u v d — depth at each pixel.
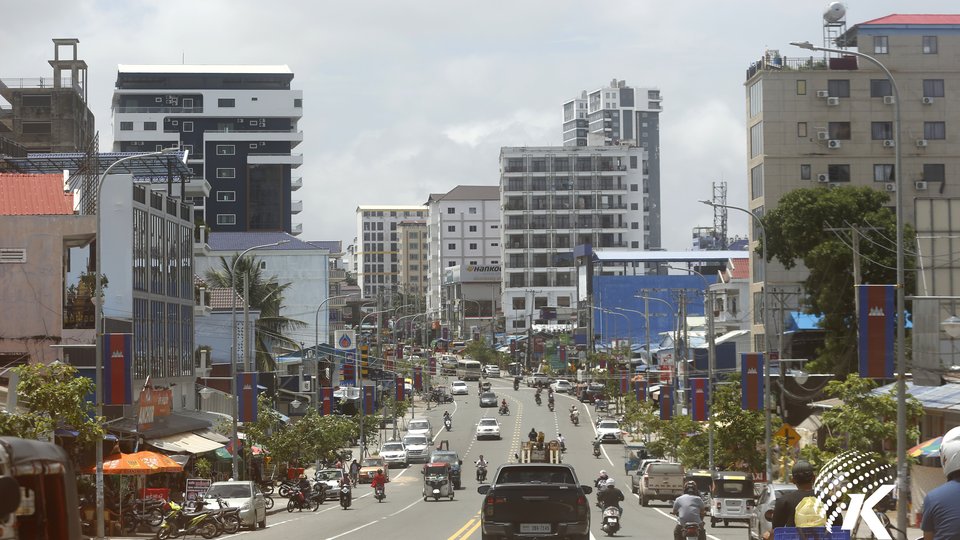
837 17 85.69
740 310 97.31
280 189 188.25
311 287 118.75
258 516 41.06
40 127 120.38
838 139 83.62
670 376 80.06
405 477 79.75
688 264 156.50
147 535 38.00
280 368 103.00
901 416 26.48
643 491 54.78
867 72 84.06
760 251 67.50
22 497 8.40
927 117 84.06
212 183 186.88
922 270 54.97
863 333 30.64
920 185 83.06
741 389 51.53
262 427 60.03
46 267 49.88
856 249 43.00
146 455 39.25
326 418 71.19
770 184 83.25
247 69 189.88
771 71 83.69
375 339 185.88
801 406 58.12
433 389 143.75
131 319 51.16
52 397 31.16
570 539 24.67
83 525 36.62
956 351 41.44
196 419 57.00
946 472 9.29
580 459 87.19
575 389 149.88
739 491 44.38
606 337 149.50
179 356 60.56
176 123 188.00
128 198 51.41
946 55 84.25
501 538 24.80
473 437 105.50
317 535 36.44
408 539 34.06
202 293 74.56
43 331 49.47
